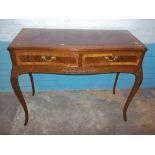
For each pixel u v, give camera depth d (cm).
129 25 206
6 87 231
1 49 206
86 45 146
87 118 197
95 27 204
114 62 153
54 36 167
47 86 236
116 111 209
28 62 149
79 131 181
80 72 155
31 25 198
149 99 230
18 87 161
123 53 149
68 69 152
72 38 163
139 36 214
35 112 203
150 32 212
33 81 225
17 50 142
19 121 190
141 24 207
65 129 183
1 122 188
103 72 157
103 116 201
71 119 195
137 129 186
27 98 225
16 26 198
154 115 205
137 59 154
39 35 169
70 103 219
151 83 247
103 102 222
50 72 155
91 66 152
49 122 190
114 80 239
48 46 142
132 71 159
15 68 151
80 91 241
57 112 204
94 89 244
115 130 183
